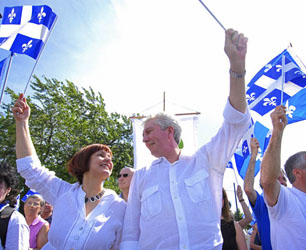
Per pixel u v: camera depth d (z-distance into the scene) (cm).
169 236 175
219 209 190
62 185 240
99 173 223
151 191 194
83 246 194
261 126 475
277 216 219
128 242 200
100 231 200
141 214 195
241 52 174
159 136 209
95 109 1928
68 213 210
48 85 1769
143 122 226
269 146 215
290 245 211
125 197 302
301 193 232
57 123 1689
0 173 230
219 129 197
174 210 180
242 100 179
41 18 379
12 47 373
